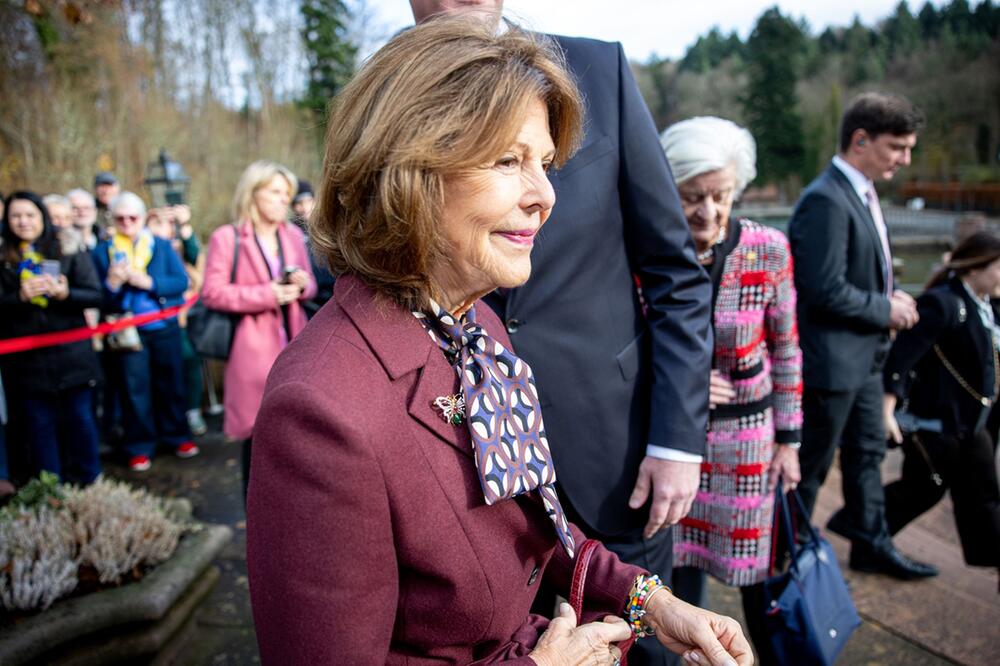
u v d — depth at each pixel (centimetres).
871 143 285
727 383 198
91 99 1439
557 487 150
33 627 194
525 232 91
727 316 198
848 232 281
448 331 92
